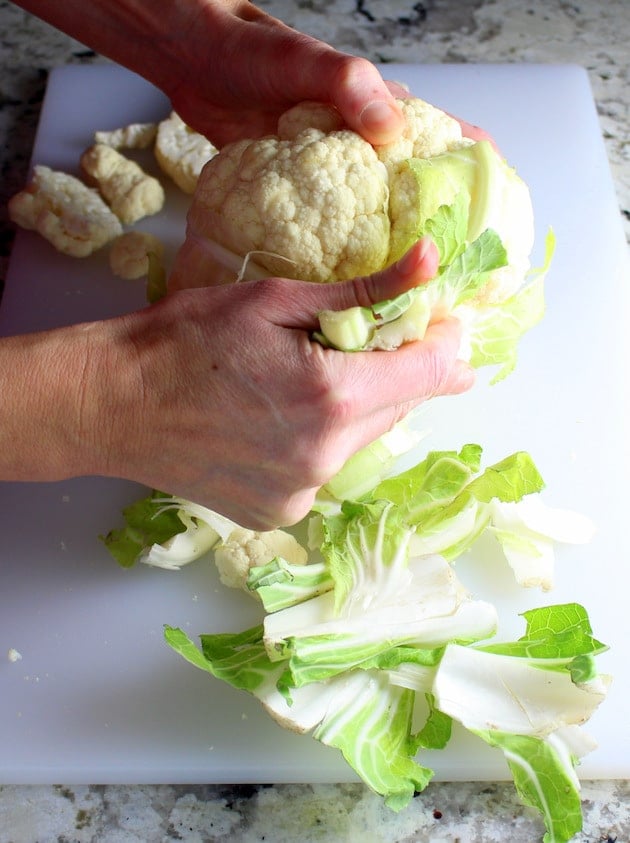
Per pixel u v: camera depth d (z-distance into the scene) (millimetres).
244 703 376
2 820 359
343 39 595
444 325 351
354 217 367
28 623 397
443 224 339
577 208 508
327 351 320
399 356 330
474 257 340
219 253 391
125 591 403
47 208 496
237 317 322
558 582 401
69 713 376
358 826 355
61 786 369
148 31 435
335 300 322
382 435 389
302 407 322
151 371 328
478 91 553
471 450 397
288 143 379
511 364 435
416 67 563
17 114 572
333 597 371
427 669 356
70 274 493
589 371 456
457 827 354
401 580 367
